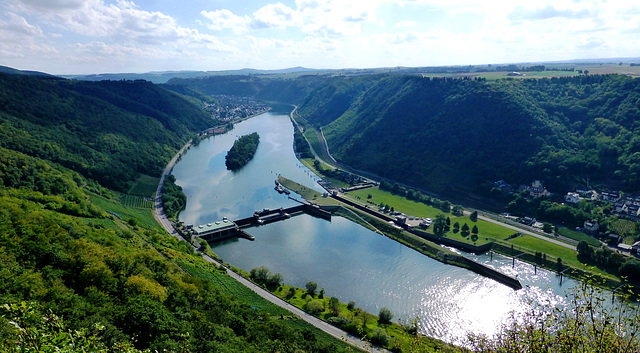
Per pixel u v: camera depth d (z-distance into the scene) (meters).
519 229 182.75
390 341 99.81
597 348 27.14
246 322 91.06
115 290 83.00
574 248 160.38
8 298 63.69
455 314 121.56
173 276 107.06
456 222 188.75
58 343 22.69
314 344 87.88
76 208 152.00
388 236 187.38
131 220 165.38
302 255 166.25
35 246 89.25
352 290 137.00
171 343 61.84
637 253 148.25
